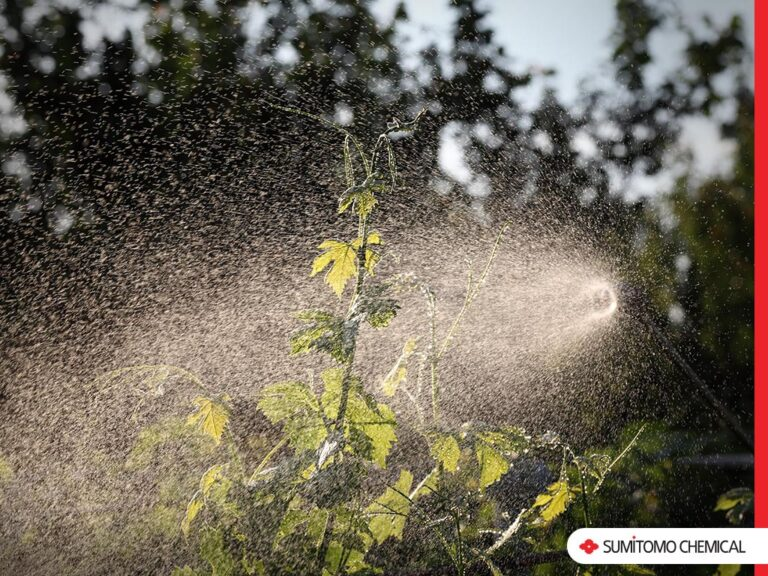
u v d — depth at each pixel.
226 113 5.11
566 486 2.02
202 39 5.20
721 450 3.90
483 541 2.29
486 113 6.05
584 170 6.12
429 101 5.86
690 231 5.68
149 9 5.09
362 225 2.00
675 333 5.13
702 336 5.14
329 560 1.83
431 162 5.52
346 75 5.61
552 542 2.48
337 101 5.49
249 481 1.86
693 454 3.78
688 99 6.45
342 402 1.85
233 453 1.89
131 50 5.06
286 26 5.49
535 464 2.81
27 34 4.85
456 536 2.00
